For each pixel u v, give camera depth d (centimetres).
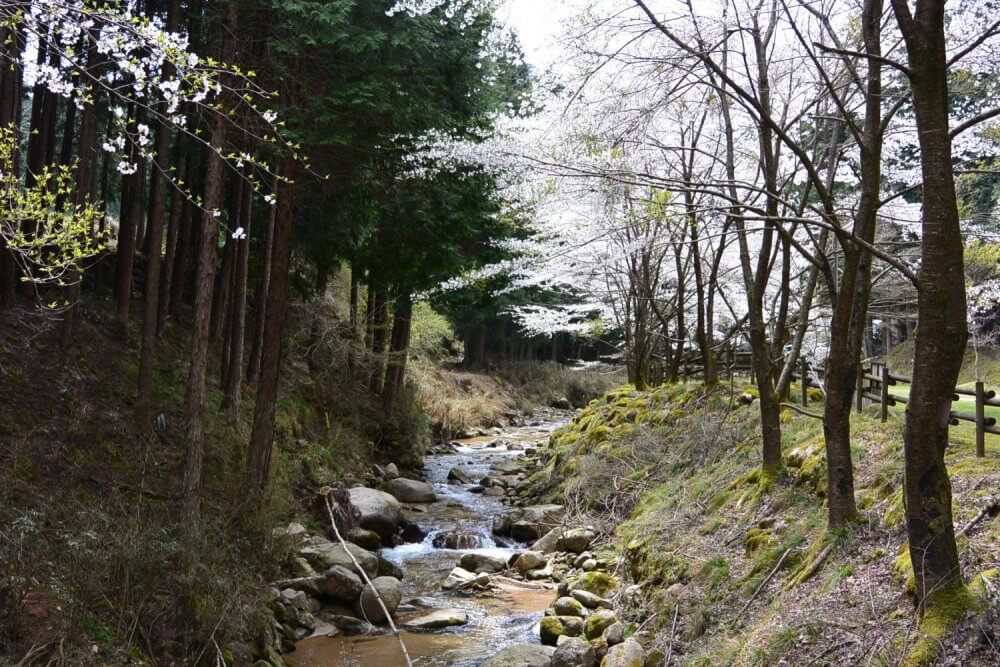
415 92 1106
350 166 1212
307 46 1045
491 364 4012
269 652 738
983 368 1983
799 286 1400
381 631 870
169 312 1614
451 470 1864
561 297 2444
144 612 630
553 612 880
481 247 1410
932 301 459
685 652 670
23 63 490
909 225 1052
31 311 1138
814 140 928
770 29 740
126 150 1312
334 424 1741
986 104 866
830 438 679
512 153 783
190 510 822
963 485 630
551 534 1208
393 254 1388
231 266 1566
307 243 1639
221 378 1473
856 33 817
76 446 911
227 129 998
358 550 1057
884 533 628
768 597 663
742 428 1146
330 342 1906
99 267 1533
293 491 1213
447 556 1209
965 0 768
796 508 785
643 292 1789
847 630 532
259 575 844
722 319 1783
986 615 450
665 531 943
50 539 656
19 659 502
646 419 1494
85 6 493
